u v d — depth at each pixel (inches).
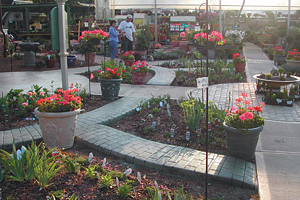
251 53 743.7
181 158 170.9
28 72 479.5
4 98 257.9
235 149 174.4
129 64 495.8
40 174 131.3
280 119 253.0
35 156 137.6
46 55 534.9
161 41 925.2
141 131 221.1
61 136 186.1
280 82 302.0
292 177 157.5
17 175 133.6
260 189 145.6
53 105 183.8
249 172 159.2
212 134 211.3
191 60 538.0
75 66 531.8
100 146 187.0
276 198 138.4
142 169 165.3
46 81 400.5
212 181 153.3
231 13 977.5
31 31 885.2
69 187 132.7
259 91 333.4
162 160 167.6
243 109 177.6
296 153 187.2
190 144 198.5
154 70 479.5
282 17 1138.7
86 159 160.1
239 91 347.9
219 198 136.9
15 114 246.7
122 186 129.4
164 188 139.5
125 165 169.6
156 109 261.0
